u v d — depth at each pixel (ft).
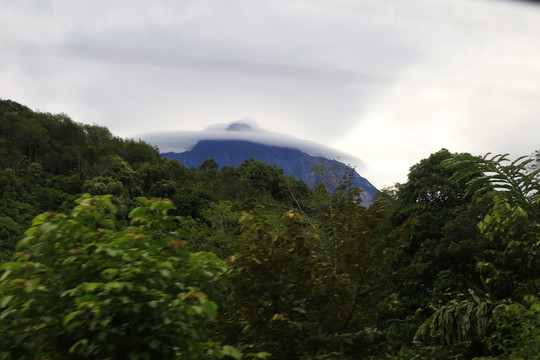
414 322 48.52
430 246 57.93
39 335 7.30
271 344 11.13
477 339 19.04
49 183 215.92
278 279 12.03
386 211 12.67
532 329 13.58
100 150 281.33
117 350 7.11
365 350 11.85
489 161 21.52
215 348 8.22
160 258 8.21
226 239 84.84
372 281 12.99
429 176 68.59
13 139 257.14
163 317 7.03
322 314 11.82
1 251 119.96
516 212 17.95
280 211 53.62
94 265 7.69
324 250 13.20
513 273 20.15
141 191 166.50
